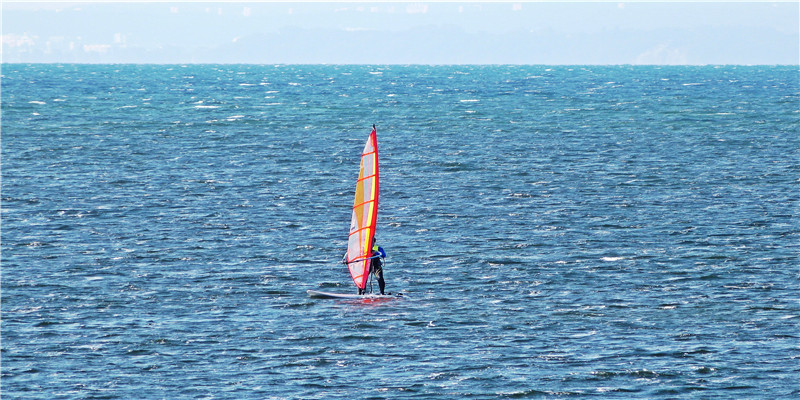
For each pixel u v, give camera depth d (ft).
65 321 367.04
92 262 467.93
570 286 422.82
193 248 503.20
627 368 315.58
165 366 318.65
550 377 307.99
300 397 291.79
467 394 294.05
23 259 472.44
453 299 403.13
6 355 326.65
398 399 290.56
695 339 344.69
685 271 448.24
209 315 378.32
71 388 297.74
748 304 390.42
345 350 335.67
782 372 309.83
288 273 451.53
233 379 306.76
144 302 396.16
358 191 404.57
